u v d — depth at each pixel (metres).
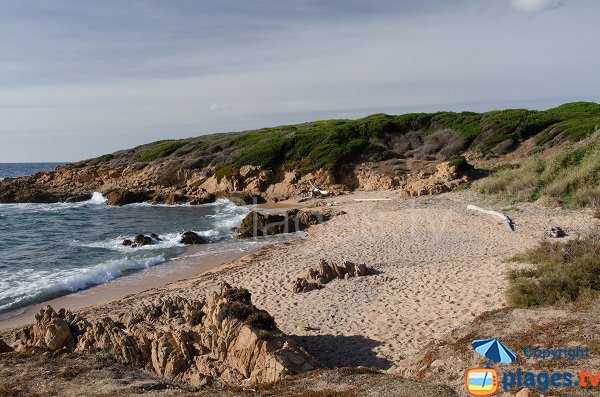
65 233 28.78
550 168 25.83
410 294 12.71
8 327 13.16
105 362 8.45
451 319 10.62
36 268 20.14
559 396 6.13
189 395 6.90
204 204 40.22
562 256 13.11
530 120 45.88
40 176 54.12
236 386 7.50
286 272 16.22
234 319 9.30
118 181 50.75
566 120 44.25
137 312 11.11
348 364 9.12
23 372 7.88
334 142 46.75
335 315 11.78
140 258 21.19
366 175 40.47
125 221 32.81
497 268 13.86
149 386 7.38
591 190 21.78
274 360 8.05
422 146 47.59
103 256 22.16
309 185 40.81
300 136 49.00
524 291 10.62
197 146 56.69
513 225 20.00
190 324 10.12
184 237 24.81
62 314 10.88
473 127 47.84
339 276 14.95
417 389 6.64
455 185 31.94
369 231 22.23
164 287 16.20
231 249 22.69
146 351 9.41
